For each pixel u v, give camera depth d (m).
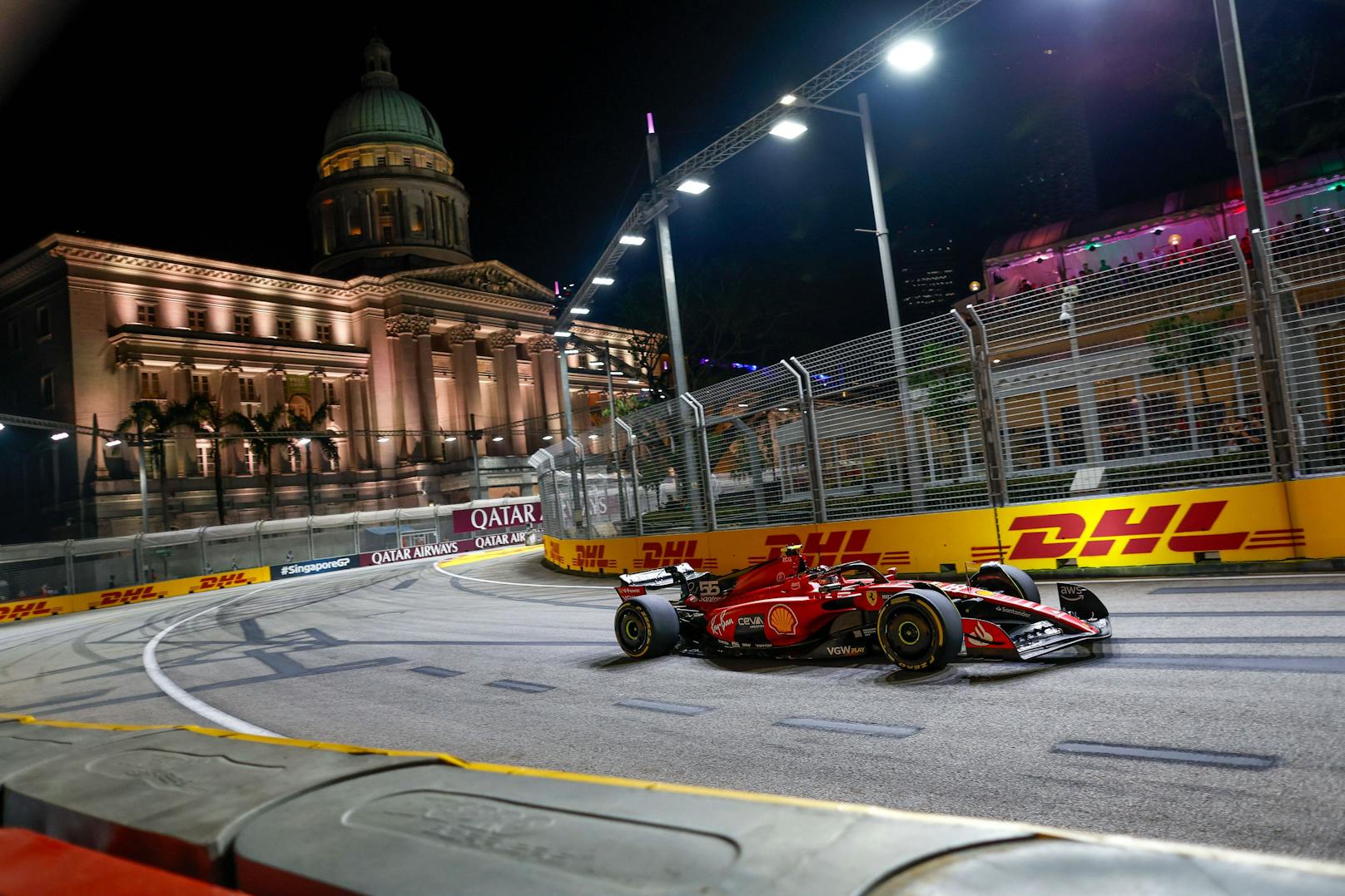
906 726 5.70
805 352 42.69
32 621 34.56
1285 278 10.79
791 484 16.34
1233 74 11.80
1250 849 3.30
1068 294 12.48
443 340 84.44
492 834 1.86
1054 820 3.82
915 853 1.53
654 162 21.56
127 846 2.21
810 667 8.12
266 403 69.50
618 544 21.45
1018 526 12.88
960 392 13.75
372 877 1.66
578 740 6.30
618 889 1.49
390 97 94.94
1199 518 11.20
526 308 89.31
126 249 63.53
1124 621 8.50
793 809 1.83
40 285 64.38
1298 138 26.86
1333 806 3.60
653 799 2.02
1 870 1.95
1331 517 10.22
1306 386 10.73
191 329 67.38
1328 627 7.15
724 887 1.46
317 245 91.38
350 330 78.69
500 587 24.05
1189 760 4.38
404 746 6.68
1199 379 11.65
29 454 64.69
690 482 18.61
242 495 65.00
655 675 8.62
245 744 3.21
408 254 87.56
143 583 40.28
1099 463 12.45
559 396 92.19
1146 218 28.73
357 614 20.02
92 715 9.75
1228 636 7.29
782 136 18.67
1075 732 5.11
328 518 48.69
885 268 18.98
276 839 1.96
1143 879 1.36
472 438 69.38
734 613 8.84
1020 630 7.11
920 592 7.13
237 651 14.76
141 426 46.94
